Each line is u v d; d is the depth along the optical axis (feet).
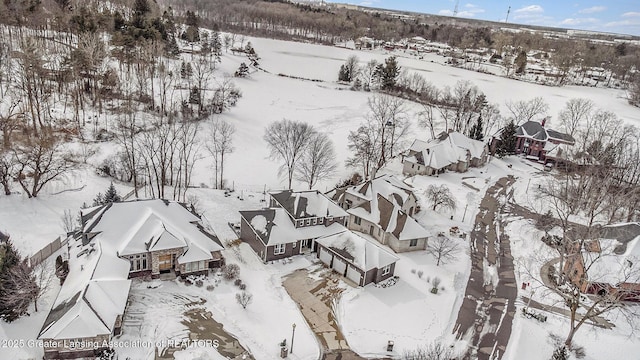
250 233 179.73
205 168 256.73
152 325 132.77
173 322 135.13
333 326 142.10
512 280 177.78
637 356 140.36
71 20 347.36
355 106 421.59
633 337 148.77
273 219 178.29
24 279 127.13
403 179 272.51
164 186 223.51
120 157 228.84
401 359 131.03
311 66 577.84
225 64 483.10
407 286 167.22
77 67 294.87
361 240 170.71
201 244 159.63
